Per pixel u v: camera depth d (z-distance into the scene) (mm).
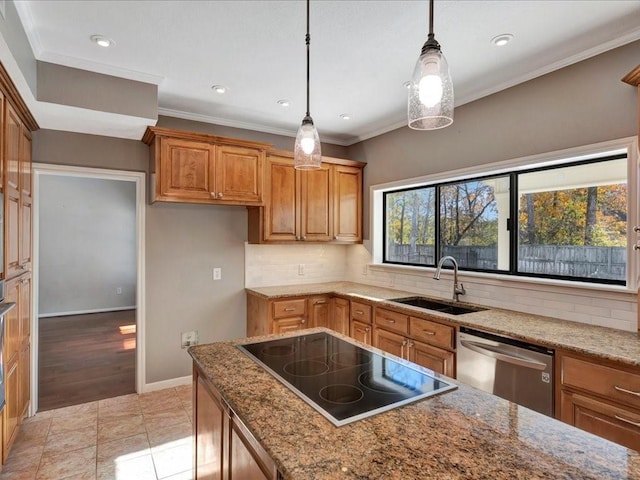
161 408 3004
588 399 1807
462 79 2686
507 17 1948
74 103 2441
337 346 1866
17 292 2344
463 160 3055
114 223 6859
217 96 3047
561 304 2443
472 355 2363
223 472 1392
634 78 1935
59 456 2344
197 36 2146
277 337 2025
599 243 2410
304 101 3162
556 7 1863
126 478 2143
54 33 2100
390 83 2811
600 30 2062
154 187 3037
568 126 2365
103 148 3123
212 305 3656
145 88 2701
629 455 916
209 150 3176
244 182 3352
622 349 1794
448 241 3459
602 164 2389
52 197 6352
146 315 3334
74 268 6543
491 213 3080
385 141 3904
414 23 2016
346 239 4090
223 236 3713
